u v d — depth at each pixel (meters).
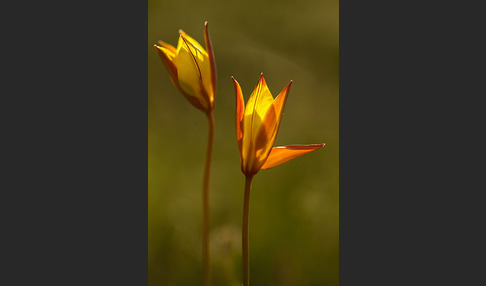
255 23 1.14
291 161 0.89
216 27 1.13
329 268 0.81
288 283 0.81
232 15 1.15
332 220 0.84
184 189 0.87
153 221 0.84
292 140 0.92
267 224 0.84
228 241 0.80
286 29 1.13
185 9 1.15
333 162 0.90
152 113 0.96
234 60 1.07
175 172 0.89
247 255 0.70
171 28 1.12
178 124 0.95
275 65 1.07
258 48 1.10
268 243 0.83
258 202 0.86
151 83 1.02
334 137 0.92
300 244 0.83
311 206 0.85
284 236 0.83
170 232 0.84
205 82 0.73
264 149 0.69
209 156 0.74
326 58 1.09
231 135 0.93
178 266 0.81
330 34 1.12
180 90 0.73
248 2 1.15
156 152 0.91
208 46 0.72
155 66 1.04
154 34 1.11
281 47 1.11
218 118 0.96
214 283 0.80
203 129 0.94
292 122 0.95
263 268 0.81
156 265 0.82
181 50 0.72
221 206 0.86
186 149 0.92
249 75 1.05
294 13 1.14
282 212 0.85
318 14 1.14
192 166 0.90
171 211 0.85
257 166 0.70
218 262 0.80
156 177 0.88
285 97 0.69
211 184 0.88
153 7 1.13
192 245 0.82
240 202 0.86
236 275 0.80
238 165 0.90
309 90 1.02
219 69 1.05
